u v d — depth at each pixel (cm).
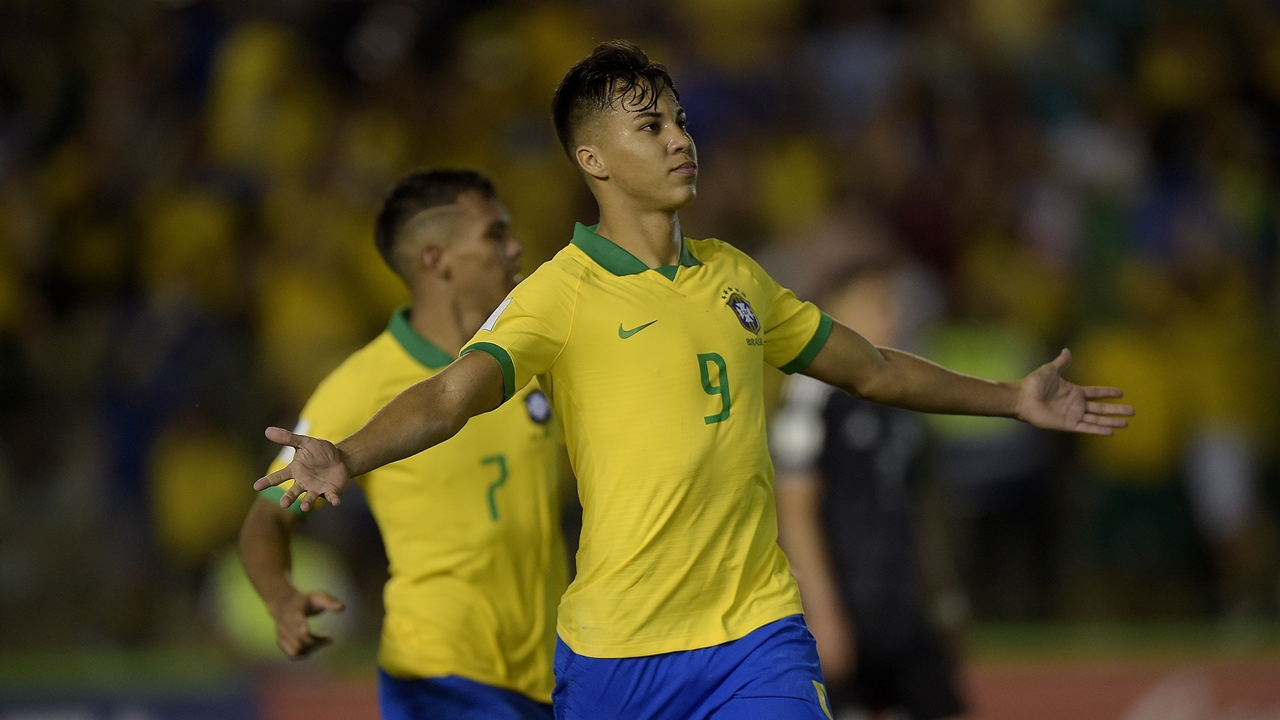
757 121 3716
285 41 3634
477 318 1428
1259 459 3206
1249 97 4147
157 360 2936
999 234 3497
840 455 1878
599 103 1098
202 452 2844
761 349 1123
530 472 1374
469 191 1433
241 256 3288
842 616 1845
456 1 3875
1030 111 3806
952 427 2844
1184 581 3009
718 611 1093
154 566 2808
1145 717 2438
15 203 3331
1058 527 2909
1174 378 3159
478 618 1349
